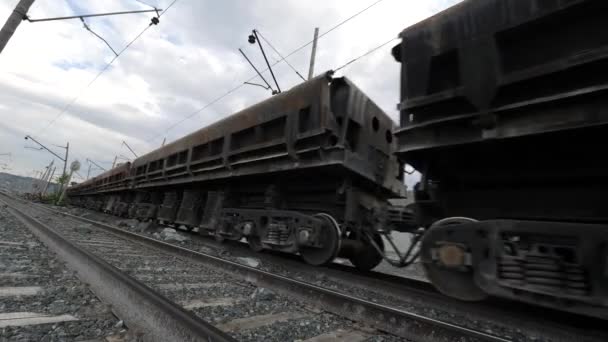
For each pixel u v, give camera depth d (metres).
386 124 6.88
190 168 9.34
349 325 2.97
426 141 3.43
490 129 2.94
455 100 3.21
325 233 5.49
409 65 3.62
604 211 2.61
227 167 7.48
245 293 3.78
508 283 2.67
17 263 4.32
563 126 2.52
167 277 4.19
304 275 5.53
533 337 2.98
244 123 7.07
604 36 2.41
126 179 16.55
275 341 2.43
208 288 3.79
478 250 2.94
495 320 3.29
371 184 6.26
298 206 6.59
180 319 2.21
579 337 2.71
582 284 2.34
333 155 5.15
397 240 15.98
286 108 5.95
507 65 2.91
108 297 2.94
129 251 6.21
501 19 2.93
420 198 3.88
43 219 11.47
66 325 2.38
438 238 3.32
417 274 9.91
